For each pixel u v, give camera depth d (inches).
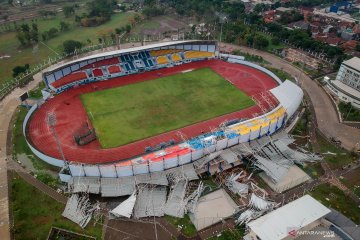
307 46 6811.0
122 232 3006.9
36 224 3075.8
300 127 4490.7
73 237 2970.0
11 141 4215.1
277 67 6240.2
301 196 3371.1
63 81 5374.0
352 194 3440.0
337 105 5064.0
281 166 3641.7
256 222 2886.3
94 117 4638.3
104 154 3919.8
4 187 3513.8
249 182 3558.1
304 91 5433.1
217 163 3649.1
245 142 3939.5
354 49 6771.7
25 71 5856.3
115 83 5575.8
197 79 5723.4
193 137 4207.7
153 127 4424.2
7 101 5078.7
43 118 4621.1
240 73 5949.8
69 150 3978.8
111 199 3356.3
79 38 7608.3
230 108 4869.6
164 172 3535.9
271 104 4886.8
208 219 3095.5
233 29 7593.5
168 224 3078.2
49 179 3595.0
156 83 5585.6
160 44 6013.8
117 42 7322.8
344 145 4185.5
